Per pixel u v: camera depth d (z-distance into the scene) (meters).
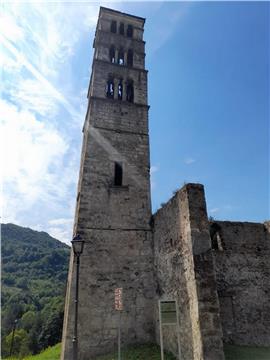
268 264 17.09
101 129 19.55
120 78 22.25
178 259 13.30
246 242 17.19
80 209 16.89
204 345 10.36
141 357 13.09
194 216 12.62
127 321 14.98
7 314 58.34
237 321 15.29
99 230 16.61
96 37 24.52
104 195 17.64
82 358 13.72
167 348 13.38
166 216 15.35
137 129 20.31
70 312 14.59
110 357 13.50
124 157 19.20
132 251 16.55
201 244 12.12
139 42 24.47
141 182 18.69
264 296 16.25
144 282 15.99
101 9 25.08
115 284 15.58
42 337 48.59
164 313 9.62
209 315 10.90
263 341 15.23
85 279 15.27
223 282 15.84
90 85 22.92
